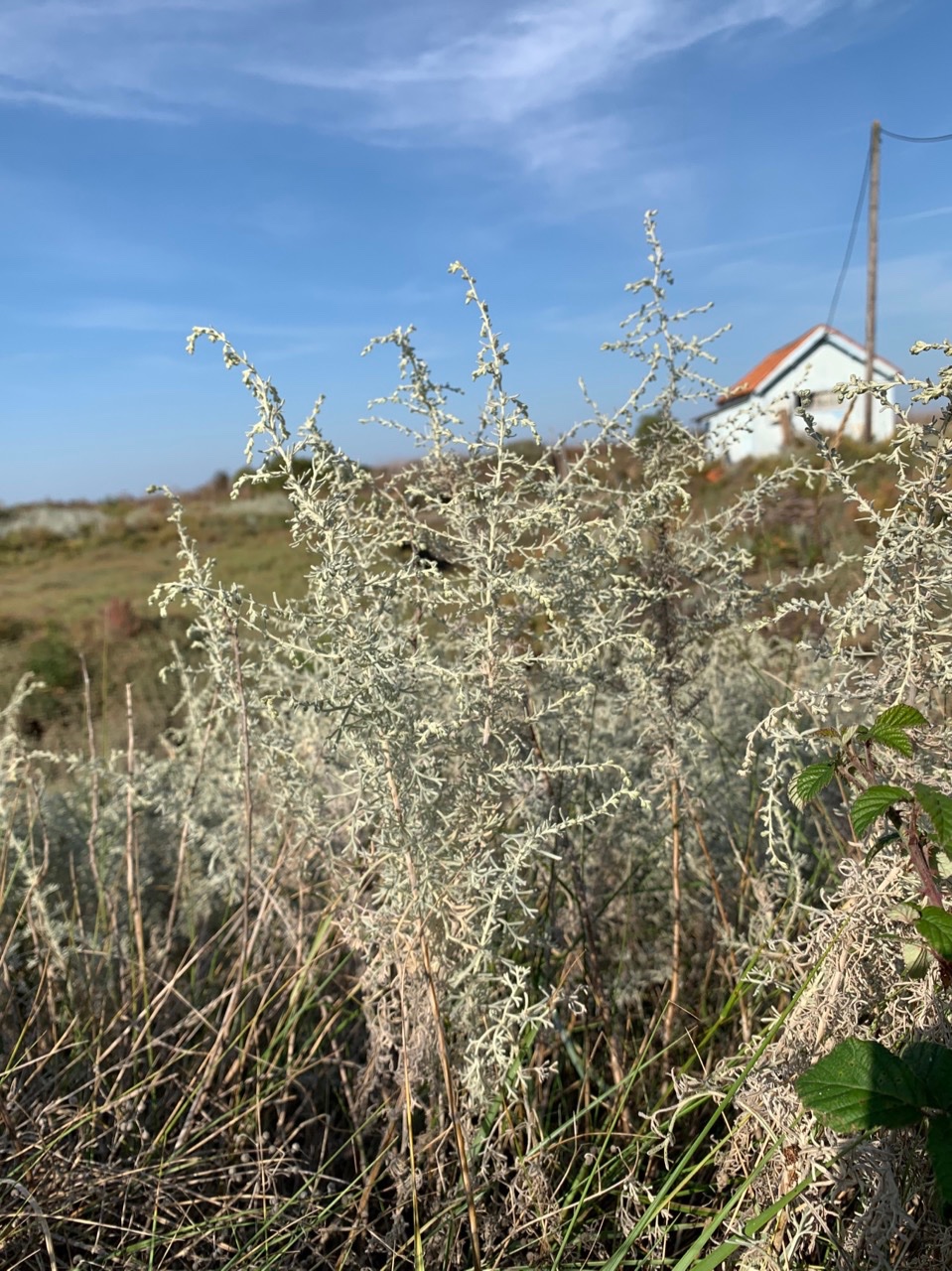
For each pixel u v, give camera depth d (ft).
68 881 10.34
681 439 7.81
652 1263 4.97
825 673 10.75
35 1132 5.99
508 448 7.04
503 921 6.18
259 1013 6.93
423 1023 6.23
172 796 9.62
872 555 5.41
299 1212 5.99
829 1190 4.69
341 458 6.13
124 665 28.78
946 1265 4.35
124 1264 5.58
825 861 7.80
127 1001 7.67
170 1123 6.29
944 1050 3.98
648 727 7.64
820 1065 3.92
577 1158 6.24
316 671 8.51
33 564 84.64
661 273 7.38
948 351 4.66
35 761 13.92
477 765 6.68
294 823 8.52
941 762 5.70
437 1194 5.80
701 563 7.78
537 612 7.22
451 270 6.25
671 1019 7.11
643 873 9.02
